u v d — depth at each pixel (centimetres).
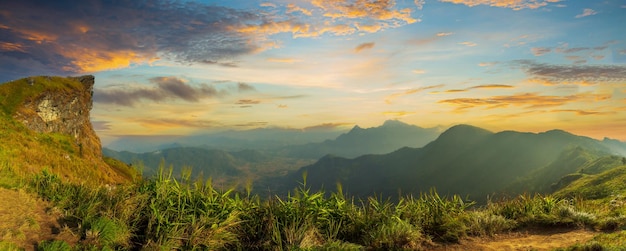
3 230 609
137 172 893
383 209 907
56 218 716
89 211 735
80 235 661
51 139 4753
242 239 787
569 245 754
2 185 827
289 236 763
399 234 806
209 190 836
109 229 665
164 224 735
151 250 660
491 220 929
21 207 718
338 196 922
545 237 855
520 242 822
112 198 813
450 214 947
